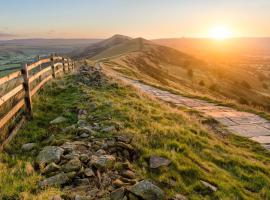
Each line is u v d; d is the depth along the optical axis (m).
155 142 4.24
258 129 6.64
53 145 3.90
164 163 3.60
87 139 4.09
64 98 6.91
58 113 5.67
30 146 3.95
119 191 2.79
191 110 7.95
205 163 3.94
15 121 4.64
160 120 5.48
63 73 11.56
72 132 4.39
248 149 5.39
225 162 4.18
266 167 4.32
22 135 4.42
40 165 3.30
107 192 2.82
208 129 6.20
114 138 4.13
